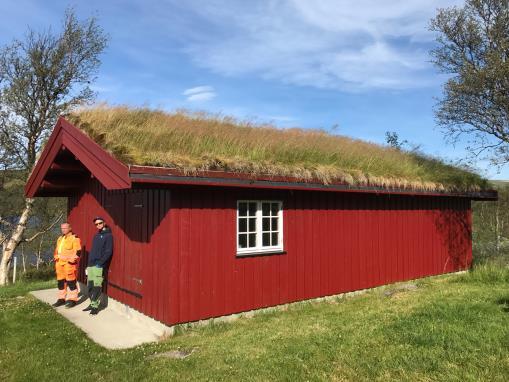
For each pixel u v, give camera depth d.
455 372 4.79
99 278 9.02
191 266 7.59
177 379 5.25
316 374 5.02
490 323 6.48
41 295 10.82
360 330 6.64
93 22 20.00
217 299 7.92
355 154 10.95
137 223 8.48
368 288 10.71
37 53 19.08
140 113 9.48
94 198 10.59
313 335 6.63
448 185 12.24
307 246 9.48
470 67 12.56
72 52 19.58
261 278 8.62
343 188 9.50
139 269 8.35
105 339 7.30
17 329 7.75
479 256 15.80
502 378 4.58
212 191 7.93
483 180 13.95
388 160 11.66
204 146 8.18
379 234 11.11
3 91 18.84
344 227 10.29
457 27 12.84
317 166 9.13
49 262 33.75
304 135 11.34
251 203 8.70
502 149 13.23
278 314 8.55
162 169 6.77
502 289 9.65
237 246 8.30
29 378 5.56
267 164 8.23
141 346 6.83
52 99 19.69
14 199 21.48
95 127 8.20
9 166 19.61
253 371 5.27
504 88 12.27
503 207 23.00
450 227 13.23
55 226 26.39
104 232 9.18
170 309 7.32
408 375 4.81
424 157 14.37
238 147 8.55
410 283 11.58
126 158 6.78
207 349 6.33
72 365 5.98
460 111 13.18
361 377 4.87
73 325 8.06
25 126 19.45
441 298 8.87
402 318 7.12
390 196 11.45
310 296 9.45
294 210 9.30
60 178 11.10
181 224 7.49
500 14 12.18
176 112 10.16
